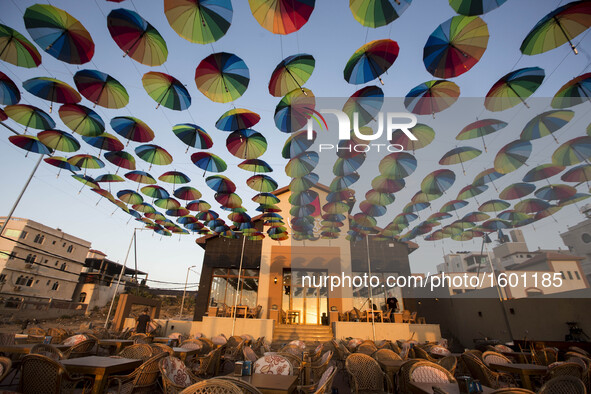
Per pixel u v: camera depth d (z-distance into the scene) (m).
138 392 3.41
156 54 4.98
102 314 33.59
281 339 13.37
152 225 15.84
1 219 30.88
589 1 4.16
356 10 4.16
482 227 12.31
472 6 4.04
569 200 9.43
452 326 15.13
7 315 24.14
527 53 4.90
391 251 17.16
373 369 4.34
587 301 8.76
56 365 2.75
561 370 4.09
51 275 32.81
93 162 9.47
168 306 42.81
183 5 4.20
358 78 5.29
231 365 9.12
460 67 4.92
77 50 4.94
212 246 18.34
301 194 11.59
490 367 5.06
